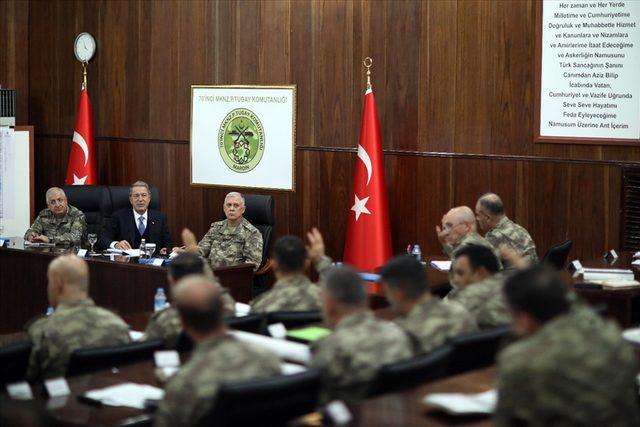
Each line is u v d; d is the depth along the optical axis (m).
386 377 4.40
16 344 5.05
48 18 14.72
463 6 10.77
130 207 11.67
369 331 4.71
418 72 11.14
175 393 4.22
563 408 3.73
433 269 8.84
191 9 13.17
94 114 14.32
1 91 13.78
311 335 5.68
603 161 9.99
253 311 6.34
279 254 6.32
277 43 12.34
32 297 10.50
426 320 5.26
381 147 11.15
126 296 9.66
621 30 9.78
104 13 14.11
